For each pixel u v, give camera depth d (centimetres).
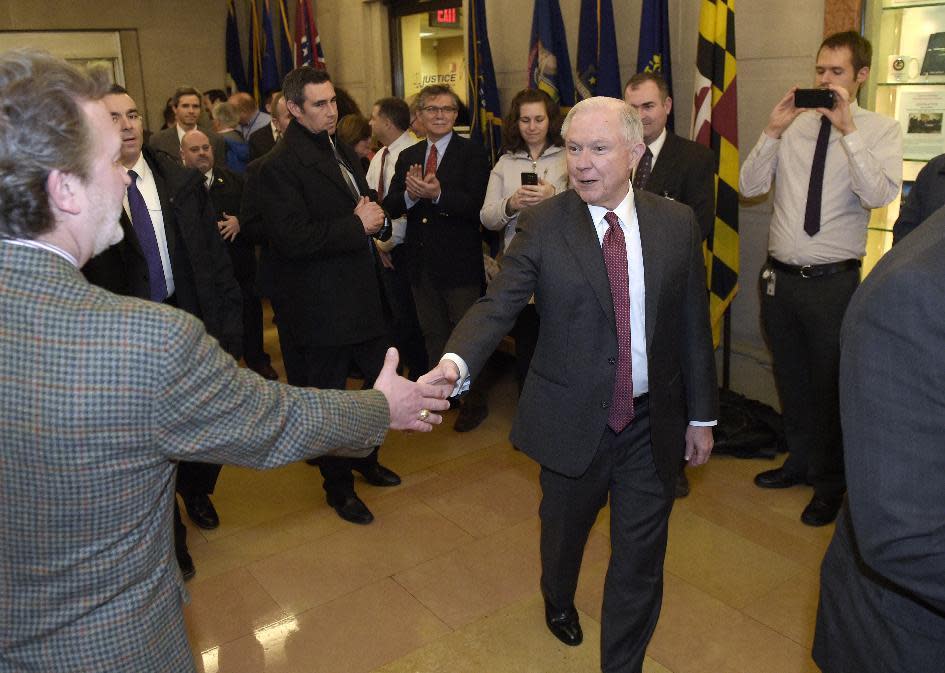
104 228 110
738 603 256
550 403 195
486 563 285
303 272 296
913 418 96
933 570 96
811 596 258
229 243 453
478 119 465
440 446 386
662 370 189
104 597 105
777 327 313
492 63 455
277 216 285
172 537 118
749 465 351
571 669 230
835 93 275
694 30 377
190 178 275
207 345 108
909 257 100
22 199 99
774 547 287
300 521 320
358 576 279
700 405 200
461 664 234
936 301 95
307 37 627
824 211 291
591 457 190
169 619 113
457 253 381
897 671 110
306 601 266
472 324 191
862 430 101
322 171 291
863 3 310
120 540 106
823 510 300
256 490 347
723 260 358
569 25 436
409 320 427
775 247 307
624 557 197
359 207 294
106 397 99
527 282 193
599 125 179
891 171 280
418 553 293
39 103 99
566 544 214
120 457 102
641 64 375
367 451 133
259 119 617
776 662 228
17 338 98
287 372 329
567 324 190
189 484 306
